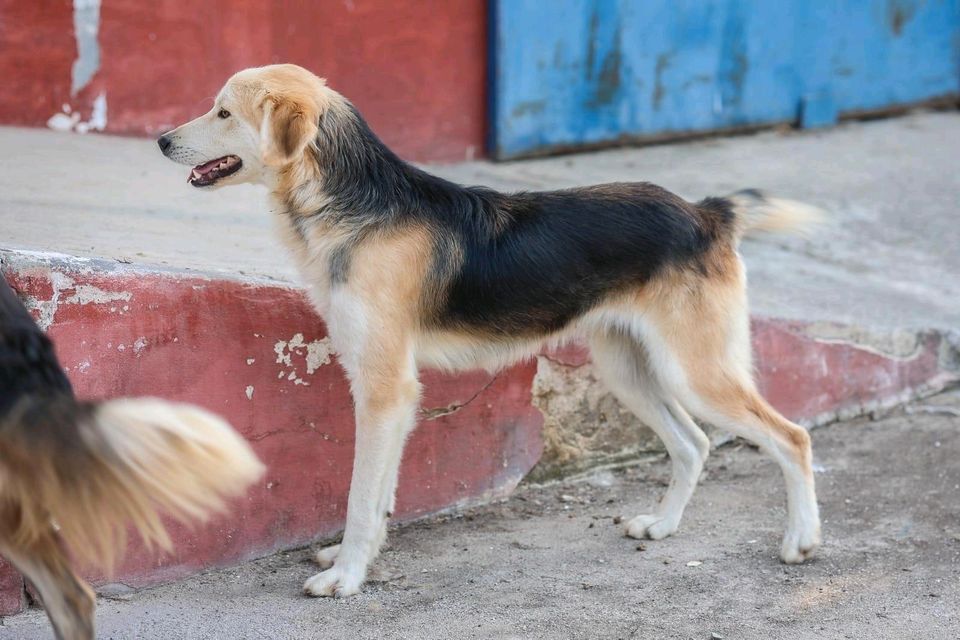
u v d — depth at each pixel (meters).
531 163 10.09
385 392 4.38
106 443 2.92
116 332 4.29
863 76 12.25
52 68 7.95
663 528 5.00
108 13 8.05
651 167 10.19
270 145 4.25
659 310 4.65
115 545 3.91
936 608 4.28
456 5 9.59
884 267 8.25
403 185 4.47
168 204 6.62
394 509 5.06
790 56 11.66
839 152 11.07
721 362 4.67
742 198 4.88
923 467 5.75
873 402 6.61
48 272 4.11
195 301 4.45
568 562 4.75
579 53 10.26
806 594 4.41
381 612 4.25
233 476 3.04
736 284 4.75
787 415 6.29
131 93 8.25
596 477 5.80
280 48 8.77
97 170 7.16
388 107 9.40
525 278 4.54
